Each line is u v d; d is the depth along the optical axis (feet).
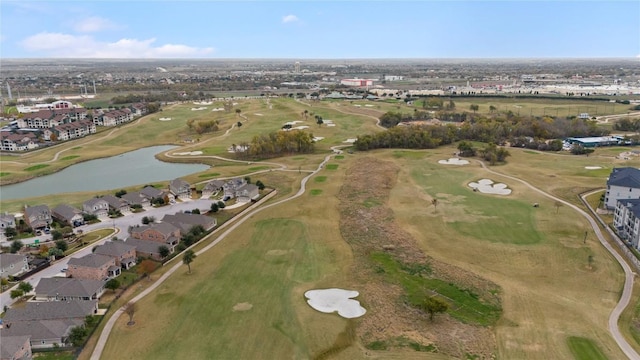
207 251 293.64
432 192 402.72
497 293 235.61
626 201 309.42
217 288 245.04
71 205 388.78
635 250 277.44
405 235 311.06
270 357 188.34
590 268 260.21
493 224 326.24
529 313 216.95
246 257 282.77
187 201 404.77
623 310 217.97
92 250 295.28
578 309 219.20
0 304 237.66
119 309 227.40
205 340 200.03
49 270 276.00
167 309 225.56
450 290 239.91
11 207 391.24
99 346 197.57
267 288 244.22
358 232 318.04
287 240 307.17
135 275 266.36
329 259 279.08
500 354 187.21
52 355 193.88
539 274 254.88
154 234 300.20
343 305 226.99
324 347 194.29
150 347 195.83
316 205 377.09
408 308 223.71
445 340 197.16
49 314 216.13
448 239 303.27
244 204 387.96
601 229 314.35
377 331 205.26
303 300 231.91
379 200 383.45
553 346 191.72
